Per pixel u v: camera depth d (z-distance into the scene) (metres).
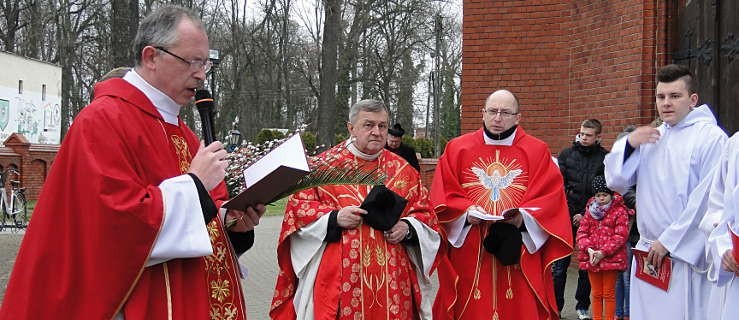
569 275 10.52
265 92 41.12
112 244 3.00
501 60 10.86
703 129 5.18
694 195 4.99
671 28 9.16
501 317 5.65
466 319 5.68
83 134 3.09
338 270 4.89
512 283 5.67
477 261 5.68
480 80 10.93
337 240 4.94
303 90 42.31
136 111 3.29
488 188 5.79
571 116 10.52
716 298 4.79
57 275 3.05
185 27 3.34
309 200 5.10
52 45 41.16
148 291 3.18
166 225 3.10
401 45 36.09
